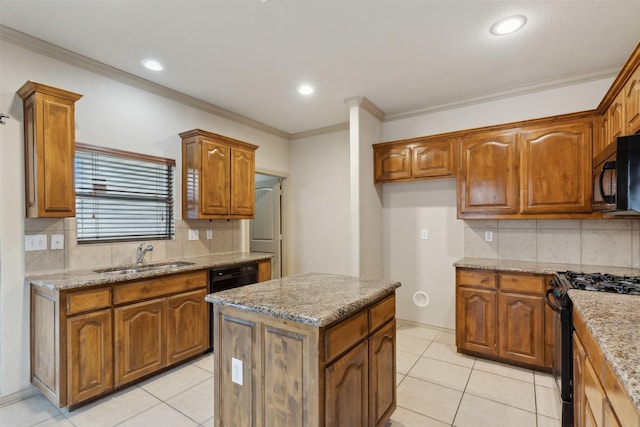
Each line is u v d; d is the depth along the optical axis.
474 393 2.37
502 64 2.73
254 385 1.54
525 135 2.91
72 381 2.07
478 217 3.13
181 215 3.36
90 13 2.05
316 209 4.63
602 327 1.21
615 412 1.04
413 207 3.87
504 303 2.78
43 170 2.20
